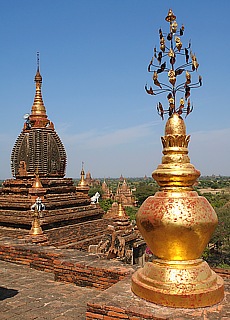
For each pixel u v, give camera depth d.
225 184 187.12
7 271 10.33
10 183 22.23
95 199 24.67
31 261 10.71
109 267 8.77
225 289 6.29
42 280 9.48
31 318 6.96
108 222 24.03
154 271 5.80
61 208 21.92
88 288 8.80
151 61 6.63
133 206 81.25
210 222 5.72
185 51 6.50
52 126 23.95
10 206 20.88
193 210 5.66
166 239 5.67
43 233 17.23
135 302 5.55
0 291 8.56
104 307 5.41
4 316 7.05
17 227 20.02
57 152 23.72
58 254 10.18
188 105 6.49
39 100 24.27
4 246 11.40
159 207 5.75
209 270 5.96
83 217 22.72
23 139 23.25
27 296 8.20
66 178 23.95
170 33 6.59
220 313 5.18
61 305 7.64
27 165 22.88
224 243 42.09
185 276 5.60
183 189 6.04
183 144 6.31
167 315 5.08
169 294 5.37
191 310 5.28
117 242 16.45
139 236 24.08
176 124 6.32
